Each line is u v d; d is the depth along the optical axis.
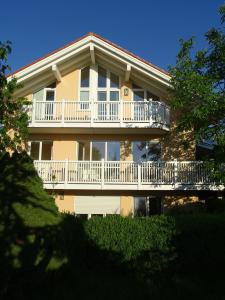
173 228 15.53
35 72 23.64
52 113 23.31
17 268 10.12
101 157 24.17
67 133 24.27
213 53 19.48
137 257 15.46
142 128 23.11
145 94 24.77
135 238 15.72
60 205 23.06
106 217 16.41
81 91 24.86
